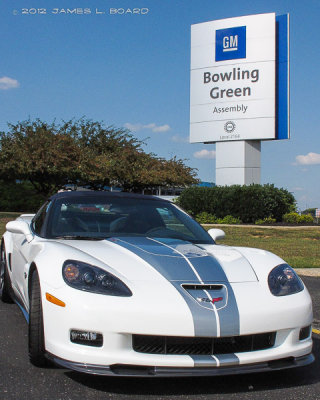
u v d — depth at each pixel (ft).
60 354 10.01
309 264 30.01
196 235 14.34
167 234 13.94
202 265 11.24
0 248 19.27
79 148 80.79
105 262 10.91
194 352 10.05
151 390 10.39
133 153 90.89
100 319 9.75
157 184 96.94
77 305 9.89
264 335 10.48
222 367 9.93
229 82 85.71
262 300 10.54
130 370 9.86
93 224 13.93
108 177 82.58
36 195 99.45
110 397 9.92
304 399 10.08
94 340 9.84
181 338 9.92
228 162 86.79
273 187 76.13
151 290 10.17
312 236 55.62
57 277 10.54
